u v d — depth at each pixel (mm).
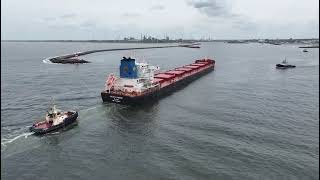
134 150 51312
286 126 64438
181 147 52531
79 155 49125
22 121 65125
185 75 121812
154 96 85562
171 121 66500
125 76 82312
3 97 90188
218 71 160500
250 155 49469
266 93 100125
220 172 44094
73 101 83688
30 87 107125
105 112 71938
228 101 86875
